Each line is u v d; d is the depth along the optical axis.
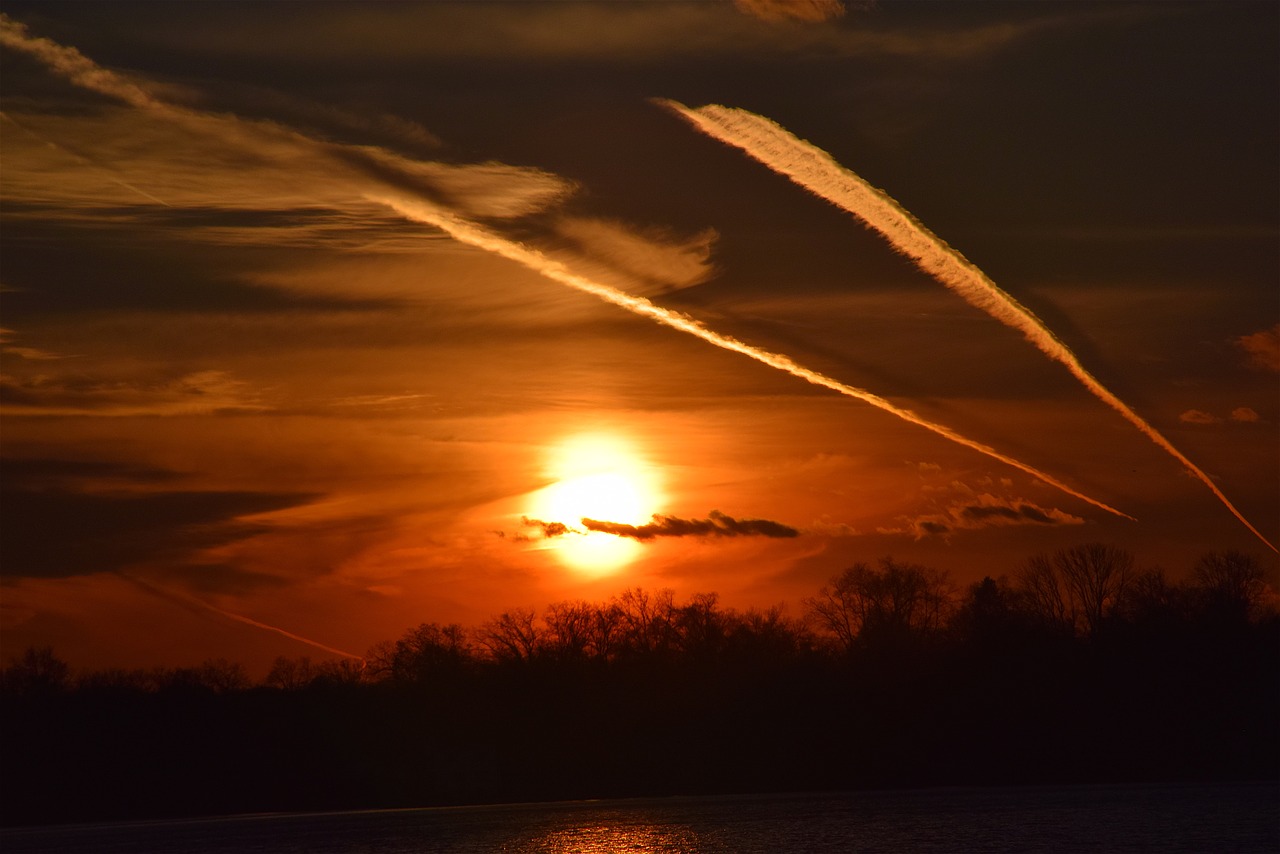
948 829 179.12
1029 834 173.50
